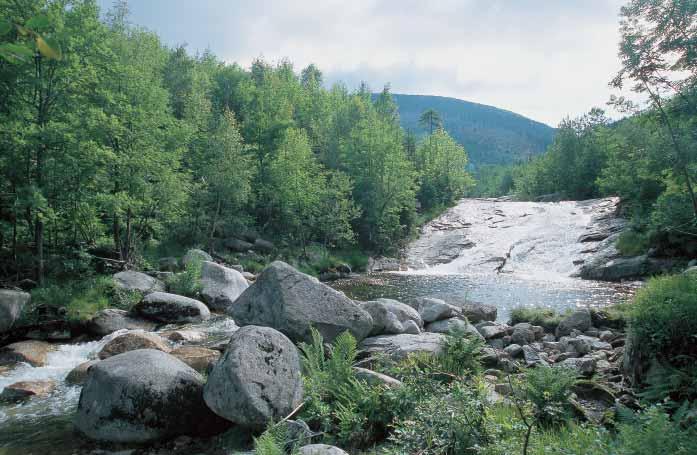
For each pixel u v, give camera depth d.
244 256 35.97
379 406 6.86
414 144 76.19
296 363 7.75
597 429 5.79
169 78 54.56
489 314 15.58
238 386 6.88
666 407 6.18
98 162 20.27
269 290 10.45
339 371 7.77
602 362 9.40
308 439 6.28
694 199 17.19
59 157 18.56
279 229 43.47
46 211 17.41
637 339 7.87
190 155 37.78
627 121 38.41
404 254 44.12
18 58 1.79
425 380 6.88
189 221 35.06
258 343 7.50
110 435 7.19
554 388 6.27
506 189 125.69
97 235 23.44
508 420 5.62
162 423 7.18
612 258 31.12
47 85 18.31
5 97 18.20
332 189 41.50
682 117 15.73
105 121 19.98
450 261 40.69
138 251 26.11
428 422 5.52
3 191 18.95
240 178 35.72
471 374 8.56
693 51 14.11
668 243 27.62
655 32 14.77
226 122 38.47
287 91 69.56
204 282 20.38
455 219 53.06
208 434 7.48
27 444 7.36
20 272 19.42
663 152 17.58
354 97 71.94
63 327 14.68
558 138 76.44
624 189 36.25
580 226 41.19
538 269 35.38
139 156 22.28
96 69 20.83
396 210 47.12
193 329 15.60
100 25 20.84
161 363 7.76
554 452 5.00
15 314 14.32
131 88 23.55
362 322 10.37
